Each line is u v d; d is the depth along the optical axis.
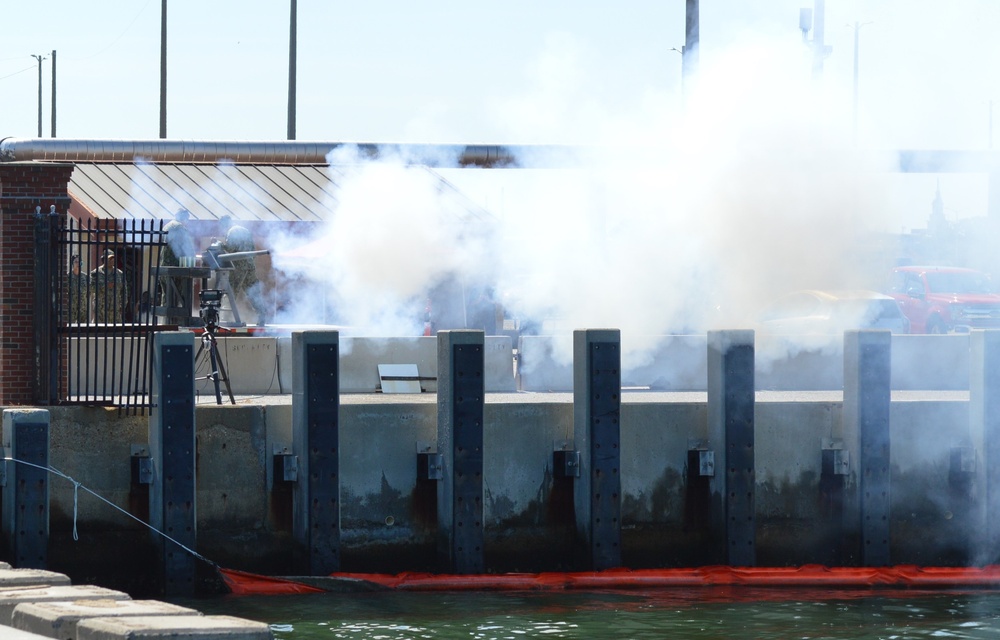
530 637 41.75
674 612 45.88
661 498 51.50
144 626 23.59
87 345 47.53
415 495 49.78
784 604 47.56
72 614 25.05
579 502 50.19
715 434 51.22
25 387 49.31
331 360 47.72
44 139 71.12
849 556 52.22
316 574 47.66
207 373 59.41
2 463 44.88
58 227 49.06
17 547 44.41
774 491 52.38
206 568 46.69
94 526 46.84
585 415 49.56
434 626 42.84
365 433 49.41
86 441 46.88
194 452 46.28
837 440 52.56
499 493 50.09
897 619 45.31
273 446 48.78
